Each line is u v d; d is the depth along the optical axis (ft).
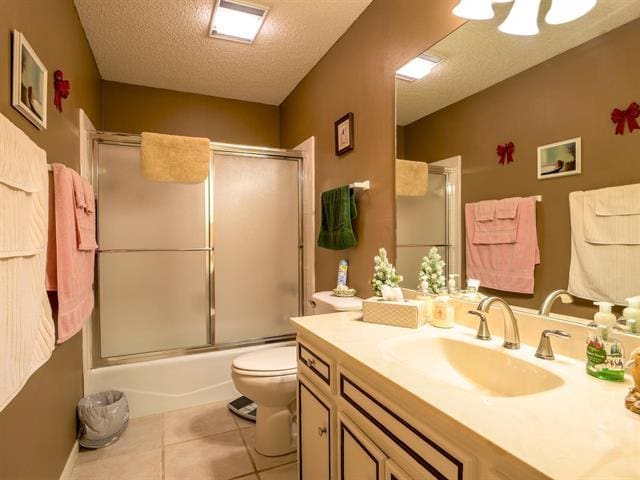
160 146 7.27
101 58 8.09
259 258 8.98
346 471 3.55
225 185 8.65
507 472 1.93
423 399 2.40
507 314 3.56
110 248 7.59
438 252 4.88
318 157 8.29
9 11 3.31
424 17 5.03
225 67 8.57
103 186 7.54
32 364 3.40
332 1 6.19
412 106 5.29
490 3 3.84
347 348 3.58
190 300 8.30
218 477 5.45
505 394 3.27
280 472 5.57
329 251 7.87
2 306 2.72
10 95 3.31
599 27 3.07
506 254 3.93
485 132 4.17
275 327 9.16
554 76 3.43
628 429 2.02
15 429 3.48
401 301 4.64
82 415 6.02
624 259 2.88
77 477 5.41
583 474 1.63
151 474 5.50
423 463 2.50
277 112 11.06
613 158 2.96
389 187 5.76
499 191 4.01
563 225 3.35
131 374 7.32
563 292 3.34
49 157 4.56
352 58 6.82
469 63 4.37
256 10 6.43
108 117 9.20
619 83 2.92
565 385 2.63
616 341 2.76
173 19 6.68
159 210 8.01
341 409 3.70
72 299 4.63
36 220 3.51
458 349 3.82
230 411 7.52
